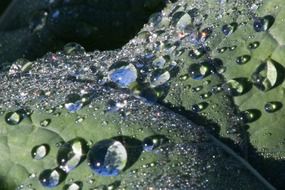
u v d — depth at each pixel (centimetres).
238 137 14
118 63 15
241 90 14
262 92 14
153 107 14
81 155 13
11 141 14
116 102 14
